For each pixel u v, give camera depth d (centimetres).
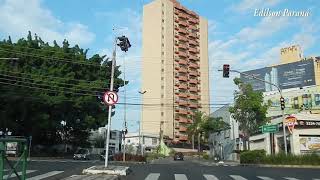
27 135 5722
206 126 9006
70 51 6084
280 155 3684
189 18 12406
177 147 12100
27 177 1639
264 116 5419
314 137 4666
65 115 5978
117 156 5541
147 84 11606
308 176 1984
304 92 7294
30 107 5459
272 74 8675
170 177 1806
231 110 5547
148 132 12219
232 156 7238
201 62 12569
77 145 6712
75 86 5878
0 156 883
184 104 12100
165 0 11850
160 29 11675
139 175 1900
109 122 2008
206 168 2572
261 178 1842
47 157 5694
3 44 5638
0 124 5384
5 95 5247
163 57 11644
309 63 8256
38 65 5834
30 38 5966
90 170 1838
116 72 6269
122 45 2184
